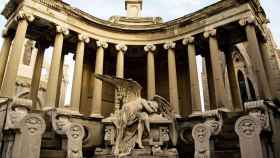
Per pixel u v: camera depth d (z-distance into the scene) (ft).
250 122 39.19
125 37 99.04
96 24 94.84
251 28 77.77
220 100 76.59
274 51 104.63
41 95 134.62
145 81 113.29
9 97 67.77
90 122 80.89
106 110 103.30
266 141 41.24
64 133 50.96
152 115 51.24
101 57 92.99
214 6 85.92
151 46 97.14
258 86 71.67
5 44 84.94
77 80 84.79
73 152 45.50
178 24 93.91
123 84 55.62
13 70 72.38
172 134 50.83
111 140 51.96
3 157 42.63
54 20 84.64
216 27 85.05
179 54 106.22
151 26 98.37
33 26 87.61
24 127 40.42
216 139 54.85
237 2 81.61
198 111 79.87
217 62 81.51
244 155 38.29
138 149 47.03
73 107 80.89
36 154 40.24
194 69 86.02
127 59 112.98
